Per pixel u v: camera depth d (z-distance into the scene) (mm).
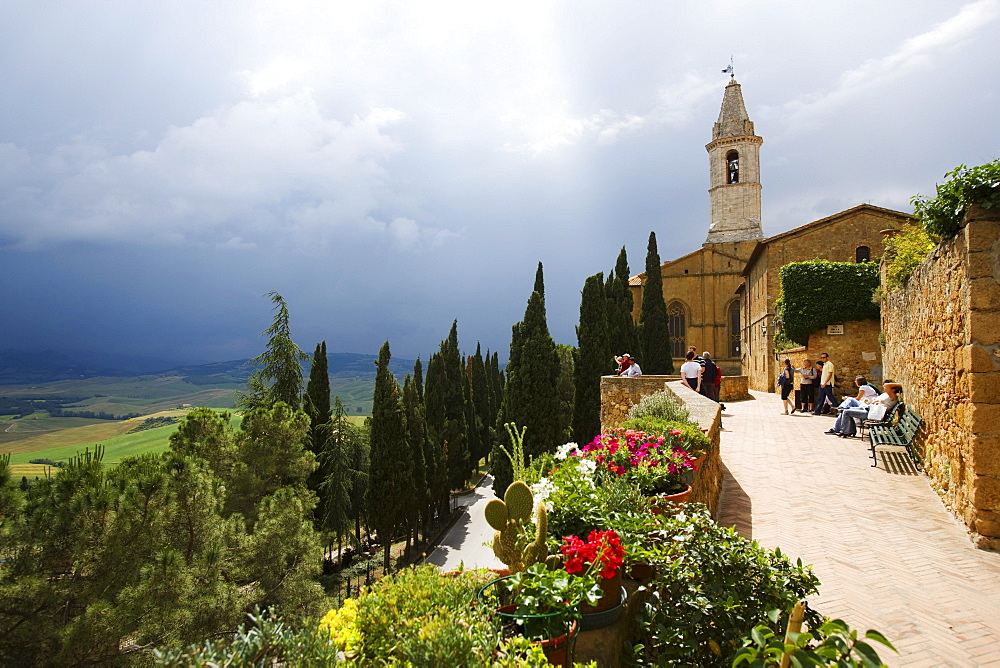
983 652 4602
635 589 4184
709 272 62781
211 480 13055
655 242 43312
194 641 10180
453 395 46250
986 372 6980
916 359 11547
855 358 25734
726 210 63719
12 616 9477
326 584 25000
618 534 4102
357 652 2641
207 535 12508
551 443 26859
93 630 9188
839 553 6773
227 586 11688
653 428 8156
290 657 2314
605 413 20109
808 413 21453
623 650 3768
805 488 9852
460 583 3197
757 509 8656
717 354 62188
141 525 10695
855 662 2707
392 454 28250
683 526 4367
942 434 8898
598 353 29422
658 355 42406
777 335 31391
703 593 3898
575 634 3229
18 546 9633
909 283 12406
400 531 32719
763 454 13141
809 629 3951
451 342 47688
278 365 26859
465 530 36656
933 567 6312
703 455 7805
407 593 2908
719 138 63688
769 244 35906
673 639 3725
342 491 27625
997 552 6727
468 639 2516
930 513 8281
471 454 50875
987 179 6875
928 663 4469
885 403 13430
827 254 34844
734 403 27609
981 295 7035
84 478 10500
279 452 18828
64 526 9781
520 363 28156
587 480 5082
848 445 13938
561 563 3820
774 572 4168
